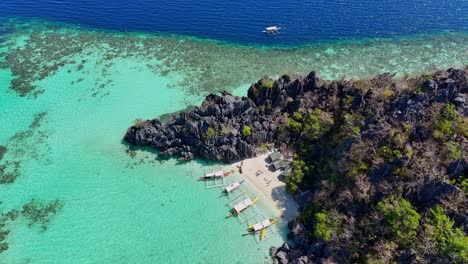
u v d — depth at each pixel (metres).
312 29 130.12
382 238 53.03
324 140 71.31
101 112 91.50
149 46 120.38
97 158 78.00
